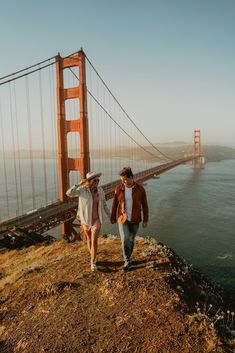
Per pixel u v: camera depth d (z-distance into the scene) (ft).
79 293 15.44
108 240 25.22
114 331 12.16
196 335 11.25
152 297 13.93
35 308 15.07
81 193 17.31
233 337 11.69
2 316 15.03
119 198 16.76
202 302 14.93
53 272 19.02
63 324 13.23
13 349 12.37
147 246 21.38
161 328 11.84
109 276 16.67
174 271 16.78
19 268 24.84
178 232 138.31
